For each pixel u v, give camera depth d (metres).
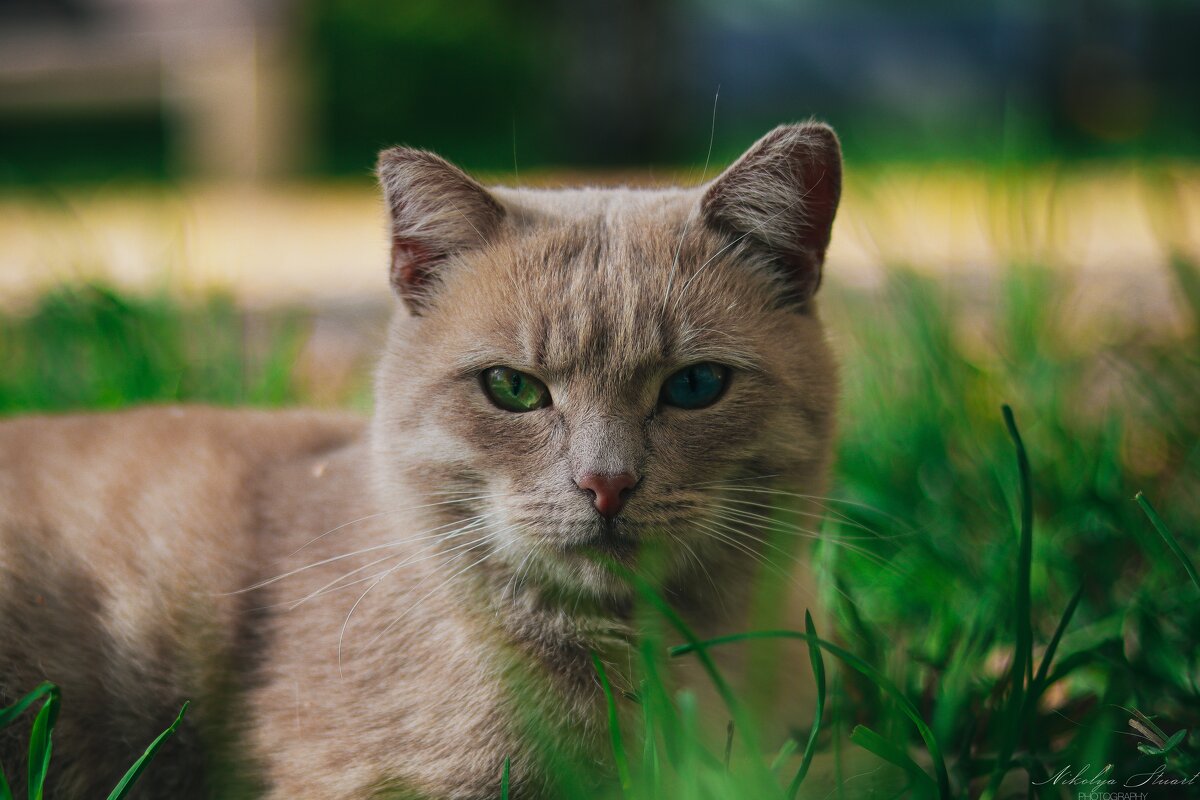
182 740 0.53
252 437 0.57
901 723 0.49
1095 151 2.10
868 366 0.69
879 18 2.93
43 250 1.05
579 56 2.47
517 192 0.56
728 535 0.51
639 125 2.41
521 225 0.52
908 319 0.70
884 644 0.54
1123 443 0.63
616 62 2.40
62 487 0.55
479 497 0.51
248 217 1.60
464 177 0.52
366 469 0.54
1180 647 0.52
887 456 0.63
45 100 1.75
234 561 0.54
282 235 1.45
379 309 0.97
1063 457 0.61
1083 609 0.55
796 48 2.96
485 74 2.65
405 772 0.50
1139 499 0.49
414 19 2.61
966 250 1.01
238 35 1.68
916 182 1.48
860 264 1.04
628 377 0.50
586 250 0.51
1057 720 0.51
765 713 0.51
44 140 2.52
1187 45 2.68
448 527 0.52
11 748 0.52
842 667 0.53
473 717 0.50
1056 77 2.67
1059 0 2.69
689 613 0.52
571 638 0.51
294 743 0.51
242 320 0.80
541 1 2.72
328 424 0.59
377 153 0.56
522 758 0.50
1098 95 2.62
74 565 0.54
